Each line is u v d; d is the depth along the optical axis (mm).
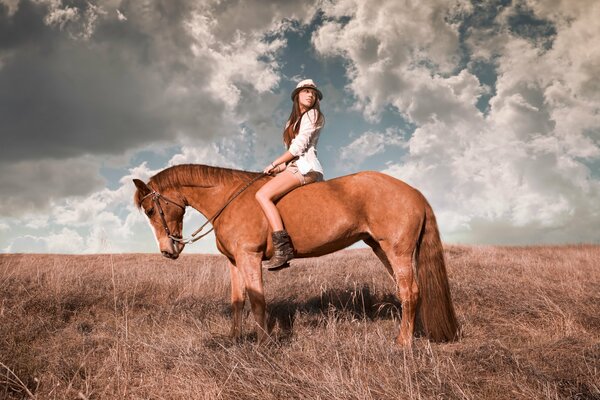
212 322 5828
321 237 4703
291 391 3184
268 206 4594
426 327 4773
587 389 3189
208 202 5035
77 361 3955
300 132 4844
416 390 3117
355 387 3127
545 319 5367
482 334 5113
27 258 13688
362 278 8469
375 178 4844
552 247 16422
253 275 4641
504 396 3186
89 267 11664
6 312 5668
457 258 11828
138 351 4086
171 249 5078
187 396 3191
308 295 7305
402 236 4680
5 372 3473
